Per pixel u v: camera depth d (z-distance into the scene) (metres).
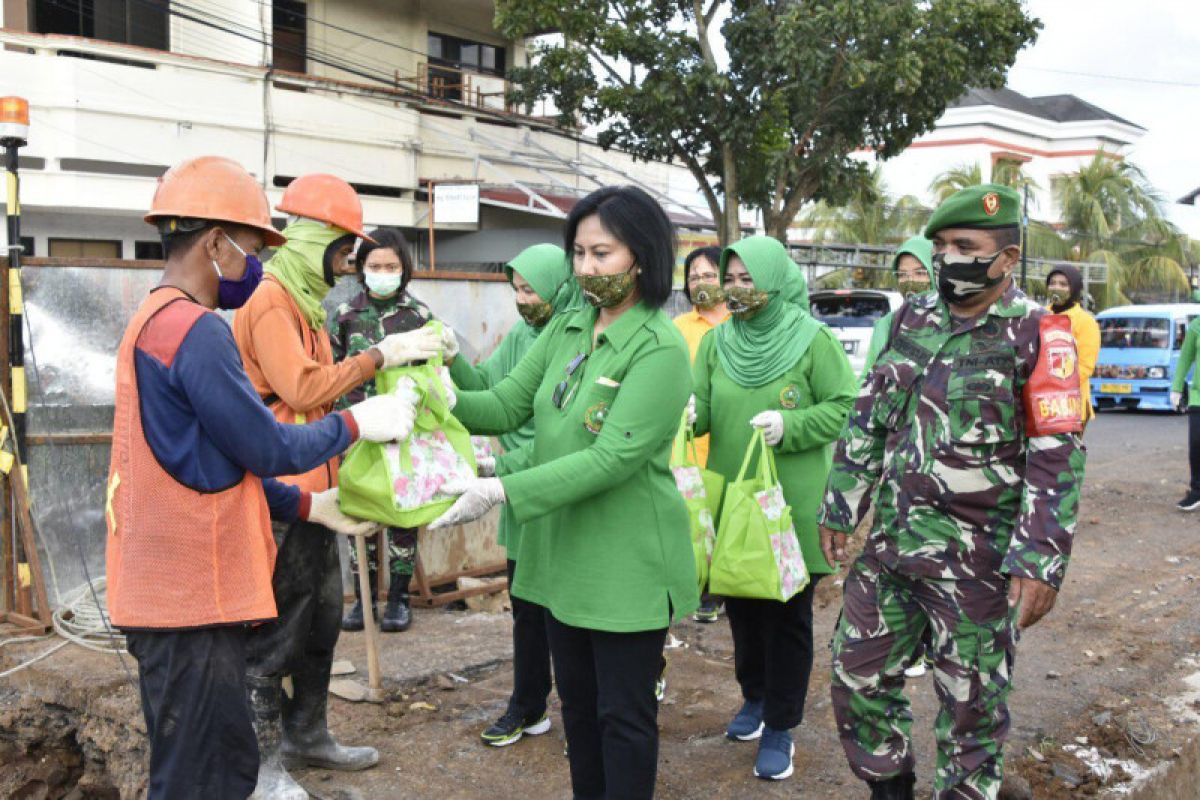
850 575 3.30
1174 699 4.83
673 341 3.01
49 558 5.33
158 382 2.56
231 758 2.71
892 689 3.26
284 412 3.39
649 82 16.19
